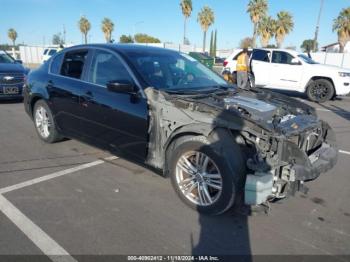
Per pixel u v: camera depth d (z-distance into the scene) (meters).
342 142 6.52
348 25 39.94
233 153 3.25
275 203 3.85
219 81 4.96
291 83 12.74
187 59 5.09
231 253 2.95
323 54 32.22
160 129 3.79
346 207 3.83
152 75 4.20
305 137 3.64
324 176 4.73
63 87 5.05
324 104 11.81
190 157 3.64
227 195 3.29
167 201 3.83
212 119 3.39
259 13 43.34
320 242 3.13
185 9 50.72
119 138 4.30
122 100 4.15
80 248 2.95
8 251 2.89
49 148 5.61
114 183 4.29
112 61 4.46
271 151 3.24
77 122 4.93
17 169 4.69
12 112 8.63
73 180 4.36
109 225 3.32
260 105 3.89
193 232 3.24
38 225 3.29
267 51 13.27
